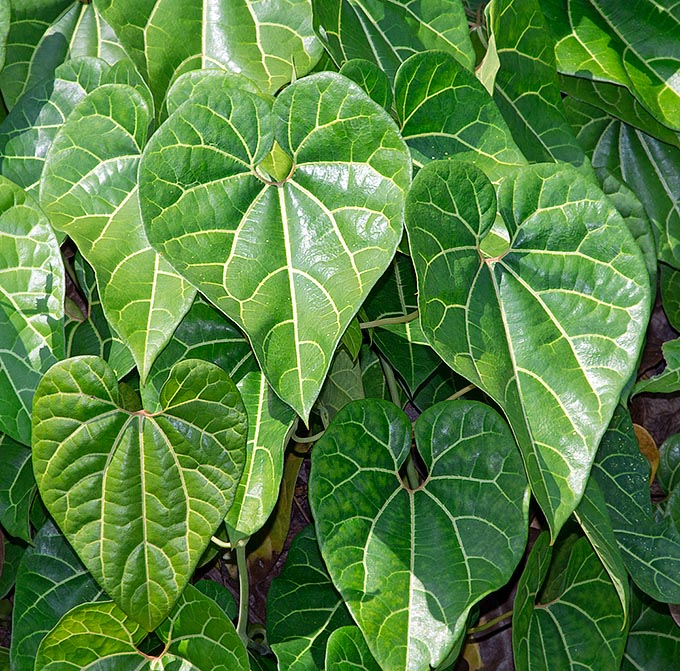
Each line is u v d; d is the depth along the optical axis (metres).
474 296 0.70
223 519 0.73
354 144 0.68
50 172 0.72
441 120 0.73
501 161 0.73
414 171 0.73
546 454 0.69
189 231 0.68
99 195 0.72
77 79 0.76
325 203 0.69
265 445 0.75
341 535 0.73
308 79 0.67
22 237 0.72
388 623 0.71
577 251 0.70
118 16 0.72
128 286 0.71
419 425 0.76
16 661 0.80
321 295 0.68
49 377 0.70
